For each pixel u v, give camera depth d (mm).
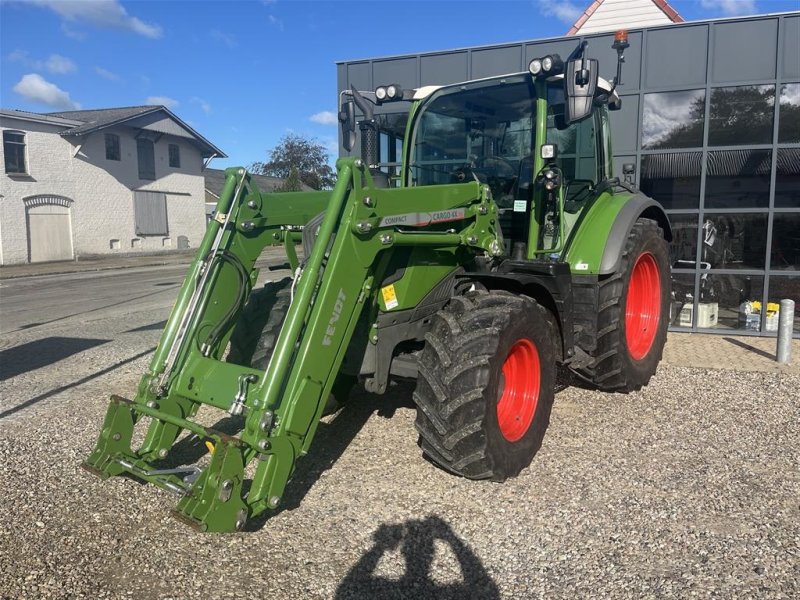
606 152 5539
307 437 3229
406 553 3084
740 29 7656
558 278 4297
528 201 4633
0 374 6512
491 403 3564
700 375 6172
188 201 30500
